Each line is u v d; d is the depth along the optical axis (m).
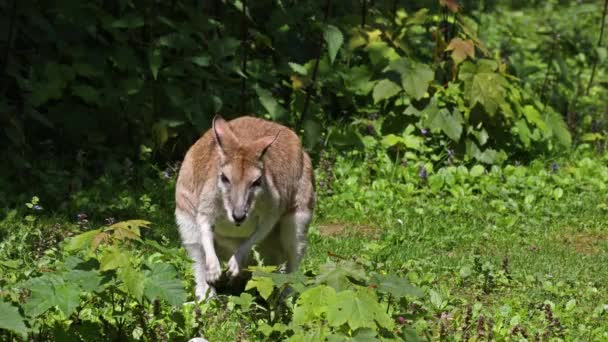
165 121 13.95
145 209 12.55
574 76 19.20
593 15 23.39
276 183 9.86
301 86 14.53
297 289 7.48
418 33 17.17
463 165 14.67
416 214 13.23
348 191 13.80
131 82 13.90
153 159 14.09
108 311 8.21
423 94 14.52
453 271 10.87
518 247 12.20
